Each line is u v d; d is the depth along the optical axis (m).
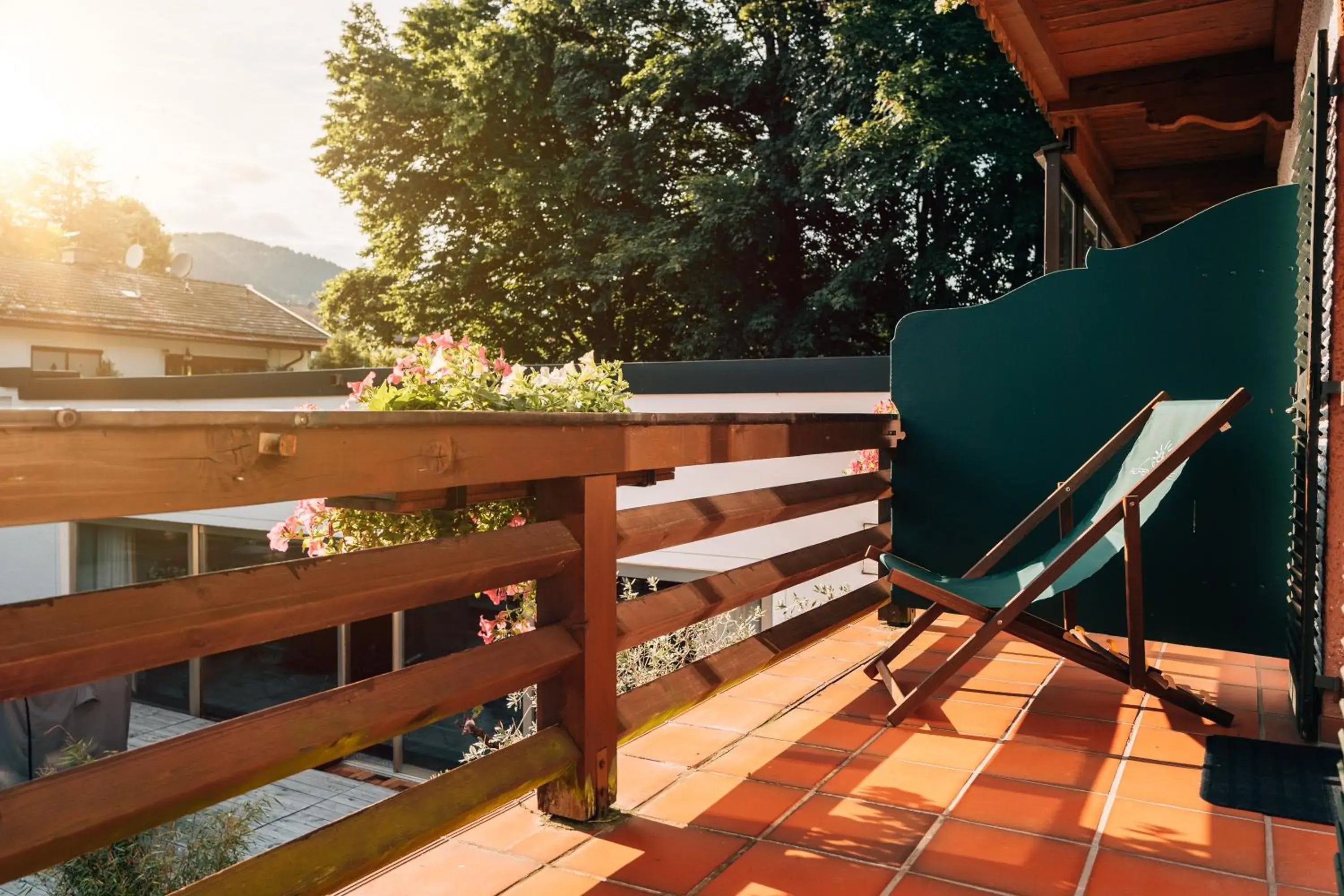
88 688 6.89
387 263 20.42
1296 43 4.51
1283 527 3.41
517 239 19.11
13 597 11.27
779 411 6.81
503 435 1.90
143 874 3.48
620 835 2.11
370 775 8.38
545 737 2.11
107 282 25.97
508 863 1.97
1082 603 3.76
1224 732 2.85
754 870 1.94
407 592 1.69
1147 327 3.67
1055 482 3.87
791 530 6.48
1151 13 4.31
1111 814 2.23
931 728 2.88
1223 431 3.08
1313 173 2.71
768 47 17.33
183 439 1.31
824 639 3.90
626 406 3.06
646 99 17.17
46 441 1.15
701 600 2.70
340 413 1.54
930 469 4.12
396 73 19.36
